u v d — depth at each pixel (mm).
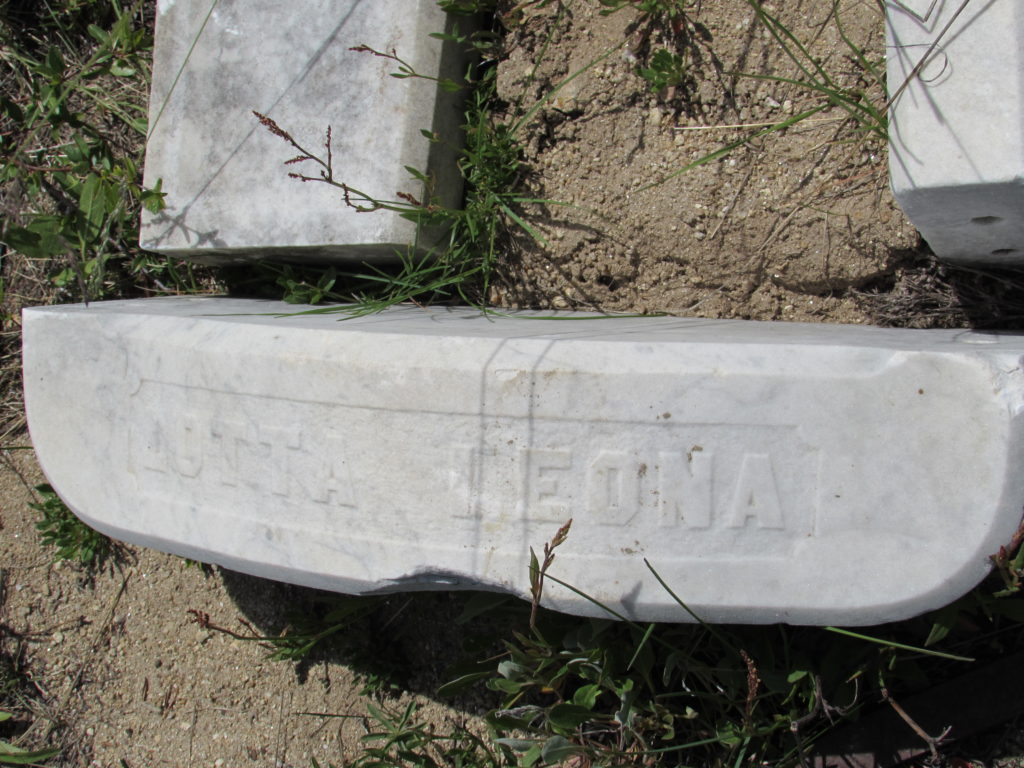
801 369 1408
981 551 1357
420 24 2021
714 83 1996
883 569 1403
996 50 1309
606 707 2039
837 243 1926
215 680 2523
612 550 1468
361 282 2340
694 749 1978
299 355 1576
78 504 1883
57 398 1894
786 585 1435
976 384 1344
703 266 2059
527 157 2180
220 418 1664
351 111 2053
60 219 2420
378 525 1545
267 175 2133
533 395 1455
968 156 1338
